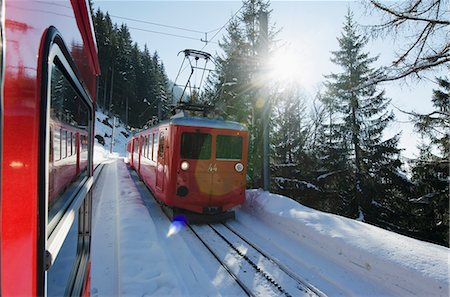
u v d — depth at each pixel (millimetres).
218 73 19047
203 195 7410
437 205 13367
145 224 6461
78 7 1760
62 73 1447
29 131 920
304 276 4750
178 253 5480
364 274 4629
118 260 4801
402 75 6742
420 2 6383
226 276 4754
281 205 7613
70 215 1462
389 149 15781
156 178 8734
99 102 54656
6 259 818
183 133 7254
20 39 870
